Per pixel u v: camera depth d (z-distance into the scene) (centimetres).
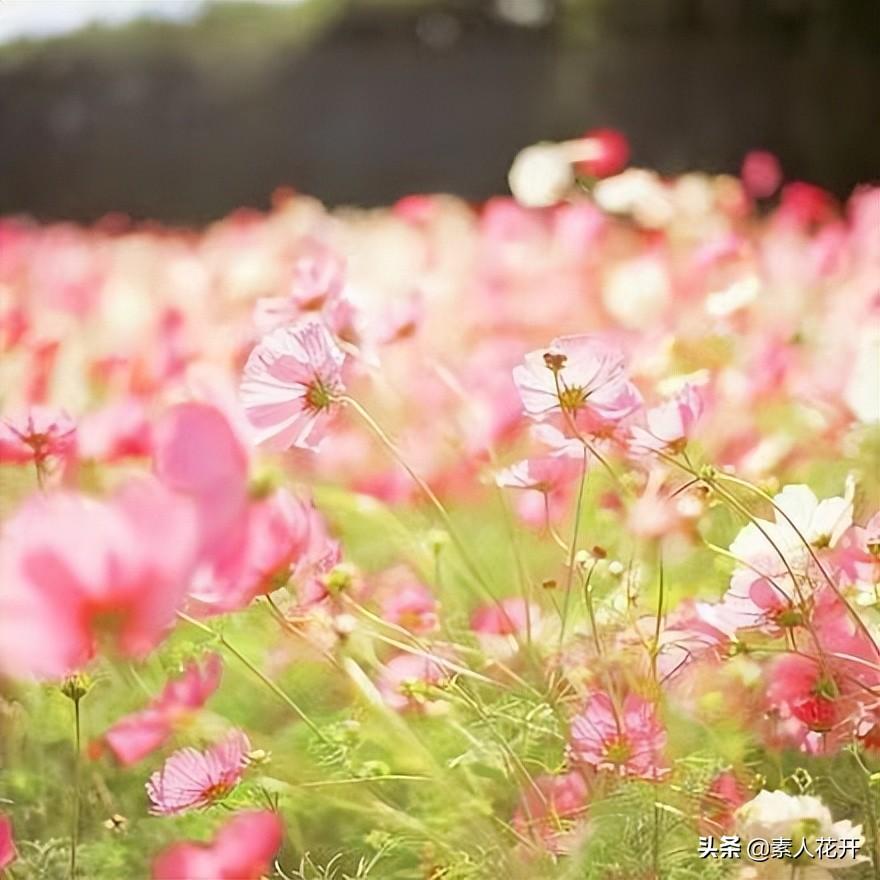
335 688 143
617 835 124
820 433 179
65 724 137
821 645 124
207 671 129
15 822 132
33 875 128
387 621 138
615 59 1017
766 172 401
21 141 1102
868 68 890
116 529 98
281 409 121
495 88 1102
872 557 127
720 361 182
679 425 127
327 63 1155
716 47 966
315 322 124
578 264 285
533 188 276
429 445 171
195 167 1131
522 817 125
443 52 1132
